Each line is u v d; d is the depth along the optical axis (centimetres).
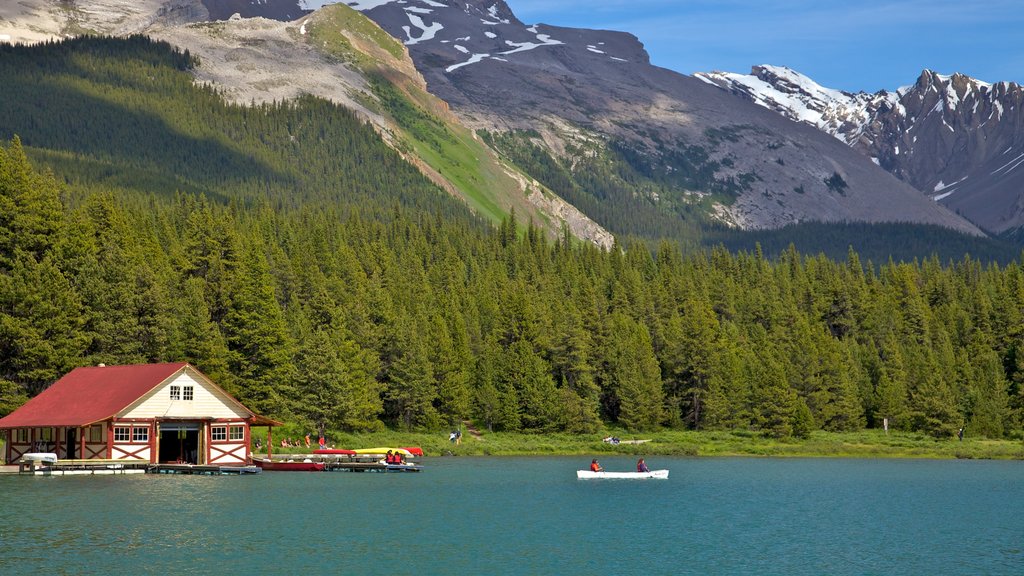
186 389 10025
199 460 10225
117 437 9688
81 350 11606
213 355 12388
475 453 14050
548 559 5997
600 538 6725
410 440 14088
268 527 6812
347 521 7162
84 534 6362
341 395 13188
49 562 5581
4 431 10556
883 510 8206
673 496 9025
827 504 8569
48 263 11625
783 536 6894
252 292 13200
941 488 9875
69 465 9438
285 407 12988
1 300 11275
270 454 10938
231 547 6119
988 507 8431
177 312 12850
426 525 7088
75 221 13638
